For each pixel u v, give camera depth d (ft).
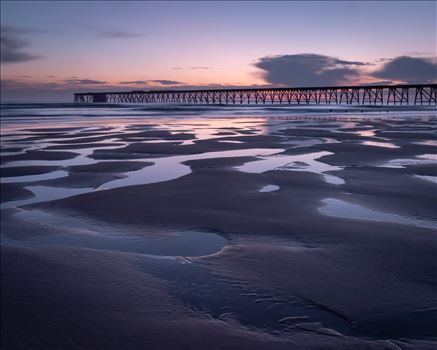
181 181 35.88
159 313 14.44
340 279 16.60
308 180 35.70
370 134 79.82
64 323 13.93
